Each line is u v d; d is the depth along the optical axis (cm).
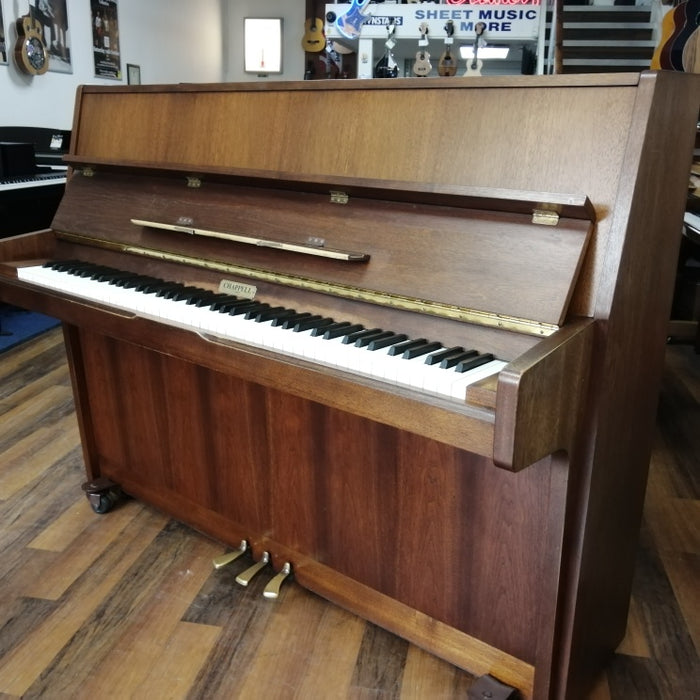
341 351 119
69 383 333
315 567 173
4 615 169
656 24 658
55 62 553
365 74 590
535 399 98
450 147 130
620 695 147
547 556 124
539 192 112
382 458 148
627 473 135
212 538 200
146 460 207
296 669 153
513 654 140
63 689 147
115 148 188
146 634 163
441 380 105
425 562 149
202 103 169
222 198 164
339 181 137
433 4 568
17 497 225
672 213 123
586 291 113
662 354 137
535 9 566
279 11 908
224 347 132
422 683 149
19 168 441
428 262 129
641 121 108
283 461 170
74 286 164
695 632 167
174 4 768
